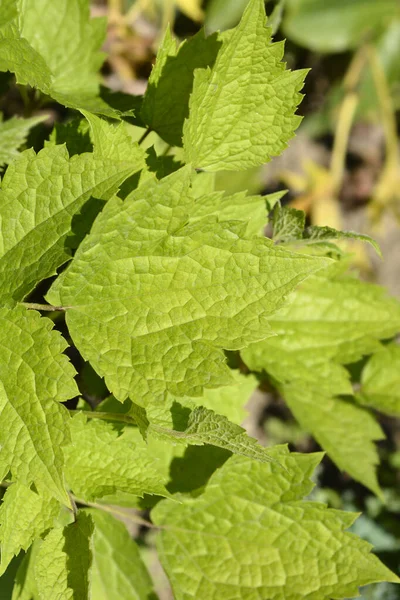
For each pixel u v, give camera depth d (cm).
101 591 73
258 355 75
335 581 70
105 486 67
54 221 66
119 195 69
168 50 70
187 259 66
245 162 70
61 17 75
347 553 70
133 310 66
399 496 151
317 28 126
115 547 73
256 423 154
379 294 77
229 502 71
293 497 71
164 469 71
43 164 66
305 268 65
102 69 103
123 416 68
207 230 66
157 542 71
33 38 75
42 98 75
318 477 152
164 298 66
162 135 72
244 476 72
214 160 70
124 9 113
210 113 69
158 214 66
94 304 66
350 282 77
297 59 134
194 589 70
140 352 65
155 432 66
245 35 68
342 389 75
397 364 80
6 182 66
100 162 66
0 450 64
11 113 88
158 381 65
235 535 71
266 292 65
